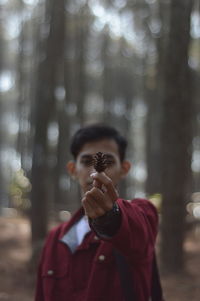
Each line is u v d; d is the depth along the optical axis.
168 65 7.23
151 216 1.62
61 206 16.33
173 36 7.18
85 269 1.69
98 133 1.80
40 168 8.01
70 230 1.79
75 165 1.94
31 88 17.17
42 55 8.49
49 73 8.18
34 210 7.94
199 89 16.28
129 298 1.54
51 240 1.83
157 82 13.22
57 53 8.53
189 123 7.39
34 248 7.41
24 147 18.14
